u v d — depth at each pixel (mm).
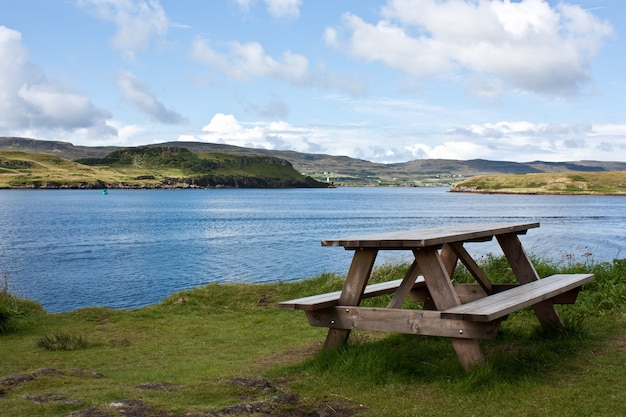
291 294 11969
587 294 8859
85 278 27109
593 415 4324
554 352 6164
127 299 21828
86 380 5371
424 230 6875
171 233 54156
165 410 4160
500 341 6871
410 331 5555
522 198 172375
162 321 10078
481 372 5090
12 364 7008
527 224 7523
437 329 5406
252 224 66750
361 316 5859
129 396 4641
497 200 155375
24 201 137625
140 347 8055
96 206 114188
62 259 34625
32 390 4902
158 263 32719
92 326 9695
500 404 4621
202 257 35375
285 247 41438
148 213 90750
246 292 12125
